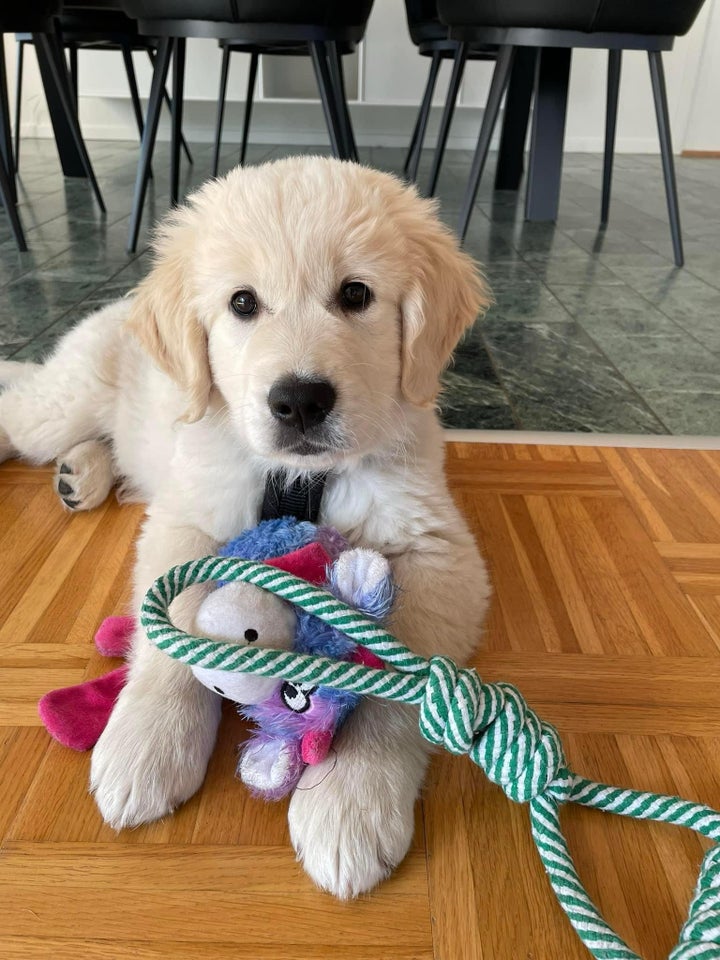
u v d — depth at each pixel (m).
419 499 0.45
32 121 2.74
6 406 0.66
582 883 0.32
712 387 0.85
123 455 0.61
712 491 0.63
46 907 0.30
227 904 0.31
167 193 1.77
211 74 2.59
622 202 1.89
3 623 0.46
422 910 0.31
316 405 0.38
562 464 0.67
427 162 2.45
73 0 1.71
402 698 0.32
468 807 0.35
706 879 0.30
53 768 0.36
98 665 0.42
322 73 1.26
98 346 0.63
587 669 0.44
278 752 0.34
